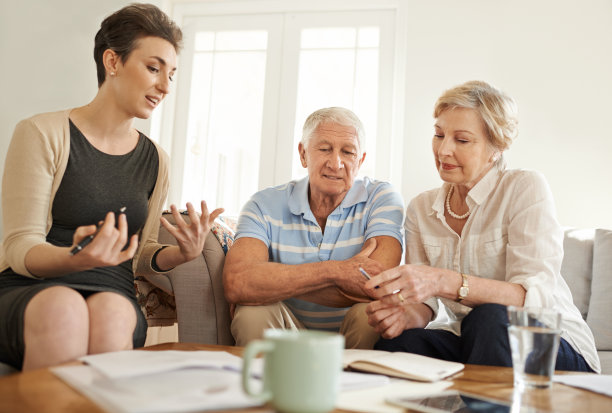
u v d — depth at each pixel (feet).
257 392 1.85
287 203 5.32
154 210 4.63
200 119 10.68
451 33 9.50
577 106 8.89
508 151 9.00
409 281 3.87
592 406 2.23
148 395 1.92
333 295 4.61
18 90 8.56
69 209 4.01
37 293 3.10
